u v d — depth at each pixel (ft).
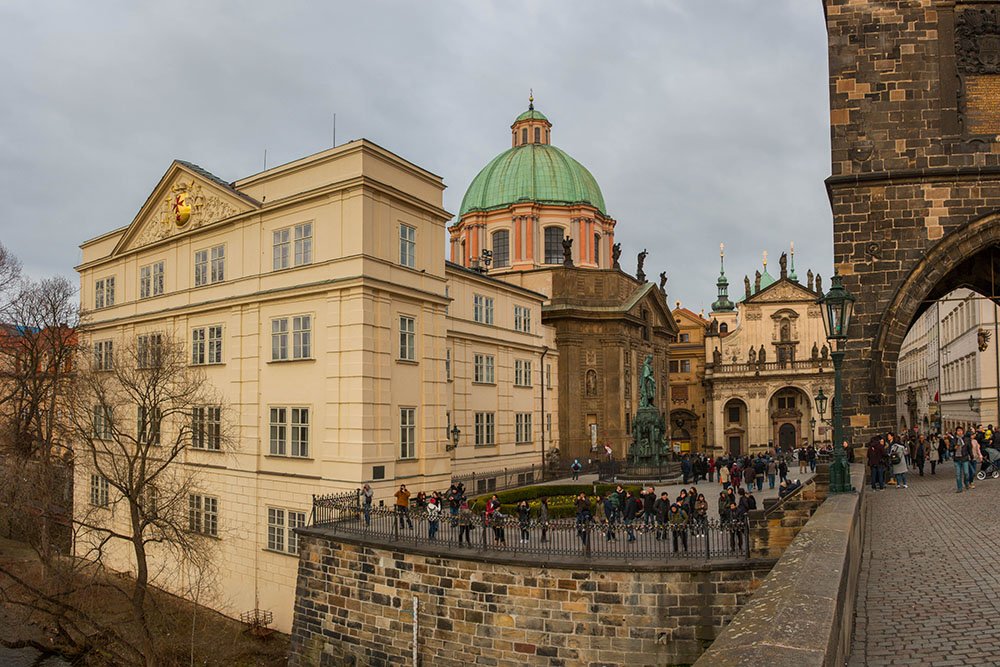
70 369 187.83
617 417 240.94
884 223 104.73
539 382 220.84
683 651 79.87
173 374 133.59
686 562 81.76
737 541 89.71
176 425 146.92
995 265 117.50
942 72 104.63
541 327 224.53
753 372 332.19
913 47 105.29
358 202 120.78
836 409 65.21
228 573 135.23
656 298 276.00
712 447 335.26
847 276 105.40
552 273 243.81
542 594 84.99
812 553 33.99
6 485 146.41
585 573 83.30
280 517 127.54
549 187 273.13
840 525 41.78
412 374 129.80
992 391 197.77
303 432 125.49
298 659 106.52
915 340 335.88
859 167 105.50
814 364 324.60
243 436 135.64
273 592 126.41
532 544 93.76
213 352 144.97
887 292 104.12
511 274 251.39
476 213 275.39
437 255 139.03
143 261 167.12
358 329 118.11
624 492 124.26
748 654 20.13
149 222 165.99
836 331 65.82
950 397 247.70
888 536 60.95
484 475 164.25
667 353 302.25
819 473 79.66
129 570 156.04
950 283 125.18
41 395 179.32
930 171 103.04
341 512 109.70
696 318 371.97
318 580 104.99
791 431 332.80
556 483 185.78
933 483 100.07
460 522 95.20
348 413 118.21
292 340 128.98
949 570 47.34
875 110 105.60
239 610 131.64
